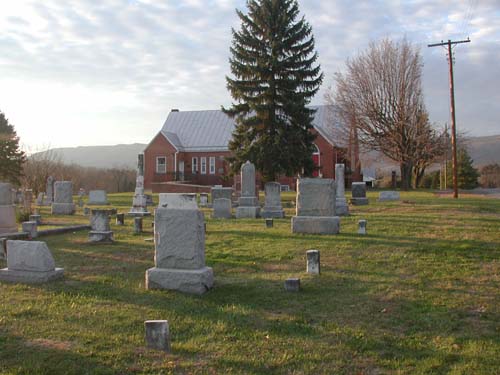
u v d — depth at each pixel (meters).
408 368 5.80
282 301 8.39
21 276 9.75
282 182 56.12
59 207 27.02
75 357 6.01
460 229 15.91
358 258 11.78
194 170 63.28
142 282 9.69
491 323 7.25
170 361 5.95
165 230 9.10
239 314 7.66
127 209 30.38
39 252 9.73
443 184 65.50
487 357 6.05
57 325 7.14
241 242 14.54
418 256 11.83
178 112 68.56
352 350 6.30
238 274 10.48
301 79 41.03
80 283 9.67
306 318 7.52
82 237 16.56
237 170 41.34
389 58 49.22
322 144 56.00
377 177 80.50
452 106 35.59
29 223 16.34
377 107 49.91
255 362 5.94
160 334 6.29
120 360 5.96
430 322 7.32
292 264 11.40
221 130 64.31
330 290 9.08
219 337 6.73
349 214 22.59
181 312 7.76
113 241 15.36
